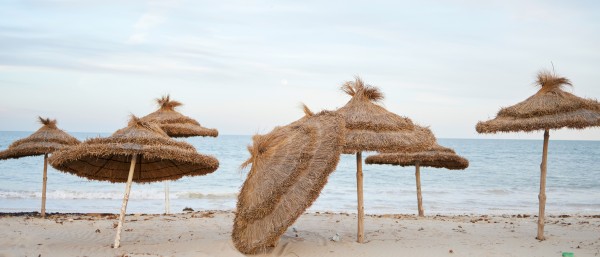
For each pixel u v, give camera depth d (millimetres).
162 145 8648
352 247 9289
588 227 12352
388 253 8844
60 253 8680
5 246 9320
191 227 11938
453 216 16578
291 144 9070
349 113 9555
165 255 8453
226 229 11641
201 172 10117
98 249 9039
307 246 9289
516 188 37094
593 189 37031
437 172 50469
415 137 9242
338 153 8320
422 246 9469
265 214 8453
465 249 9203
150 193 28625
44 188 15180
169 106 17172
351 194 31250
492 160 72688
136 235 10797
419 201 16359
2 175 39938
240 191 9352
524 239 10312
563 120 9273
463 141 192375
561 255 8750
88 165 9828
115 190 30938
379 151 8922
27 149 14031
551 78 10047
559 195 32344
